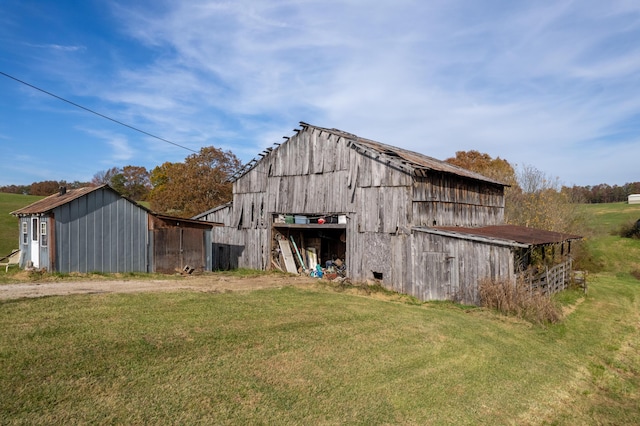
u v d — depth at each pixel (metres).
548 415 8.12
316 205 21.78
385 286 18.95
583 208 40.88
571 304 18.72
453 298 16.97
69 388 6.30
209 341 8.88
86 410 5.80
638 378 11.08
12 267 18.91
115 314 10.24
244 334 9.60
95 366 7.09
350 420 6.55
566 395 9.18
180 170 48.44
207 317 10.73
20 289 13.07
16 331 8.31
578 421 8.12
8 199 52.41
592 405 8.96
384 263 19.05
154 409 6.05
